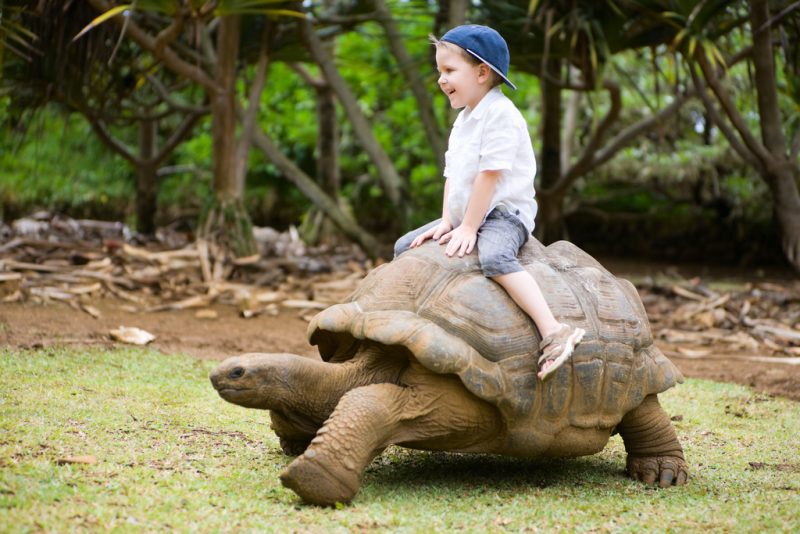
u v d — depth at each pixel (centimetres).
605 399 315
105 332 541
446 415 297
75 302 627
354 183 1414
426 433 298
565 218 1284
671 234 1253
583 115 1278
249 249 780
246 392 290
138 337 525
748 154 750
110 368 455
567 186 927
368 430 283
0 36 625
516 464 351
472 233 323
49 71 765
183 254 764
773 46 777
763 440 398
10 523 237
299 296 715
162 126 1430
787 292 839
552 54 791
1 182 1290
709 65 709
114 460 305
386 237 1323
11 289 623
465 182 332
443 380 296
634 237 1272
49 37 724
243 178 811
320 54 890
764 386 517
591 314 322
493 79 336
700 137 1247
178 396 412
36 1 694
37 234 931
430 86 1002
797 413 451
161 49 695
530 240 346
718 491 318
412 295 307
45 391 393
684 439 396
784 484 328
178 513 260
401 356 305
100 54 738
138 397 403
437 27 880
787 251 741
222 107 764
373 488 305
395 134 1398
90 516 249
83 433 335
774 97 730
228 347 541
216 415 385
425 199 1326
